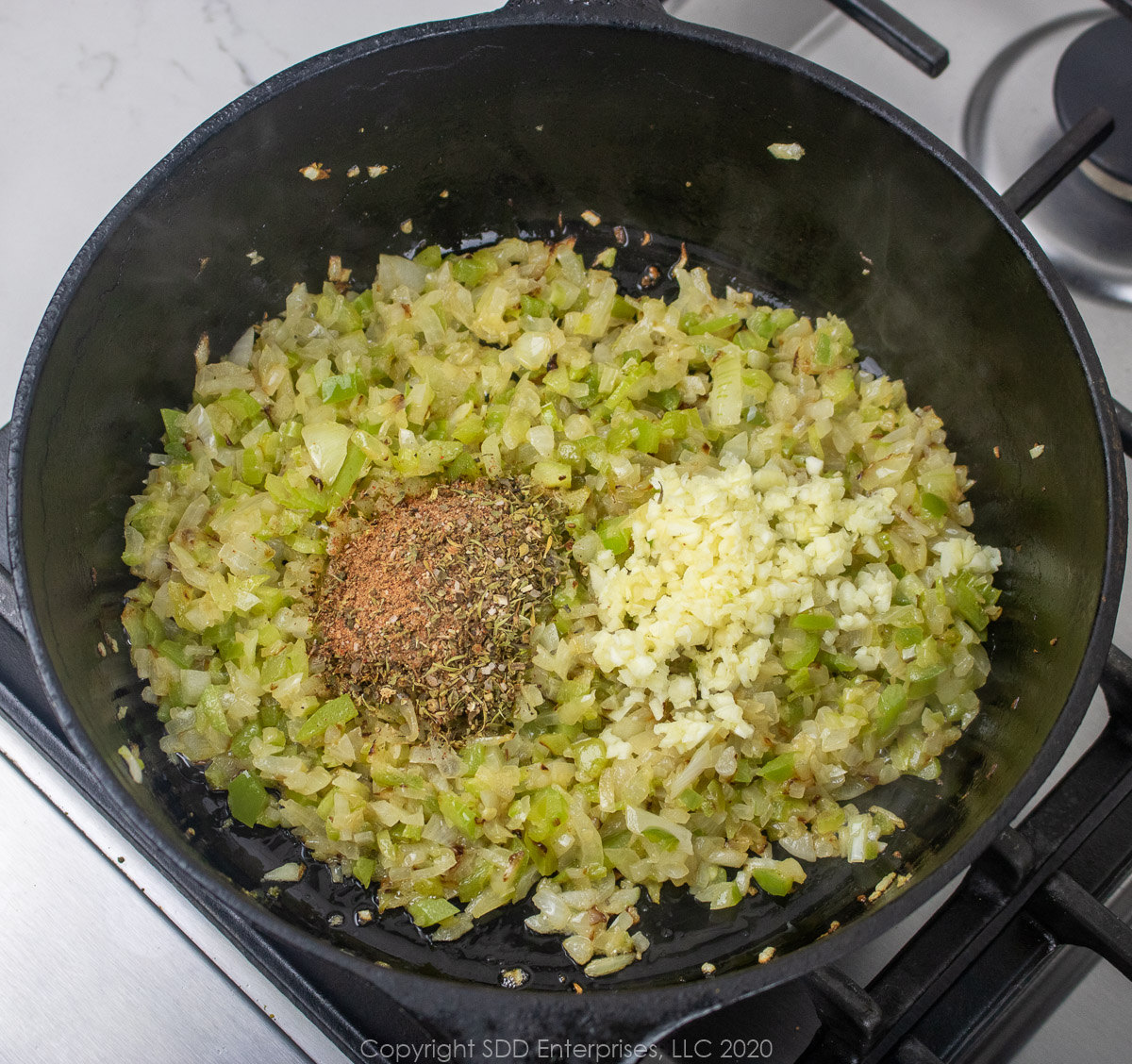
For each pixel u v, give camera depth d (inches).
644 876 14.3
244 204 15.1
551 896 14.3
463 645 14.6
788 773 14.4
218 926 13.7
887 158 14.8
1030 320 14.3
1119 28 16.6
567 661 14.7
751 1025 13.4
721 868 14.4
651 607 14.9
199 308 15.4
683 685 14.7
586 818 14.3
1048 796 13.7
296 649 14.7
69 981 13.7
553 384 16.0
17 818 13.9
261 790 14.4
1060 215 16.6
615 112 15.6
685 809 14.3
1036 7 17.3
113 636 14.5
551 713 14.9
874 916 11.7
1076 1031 13.4
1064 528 14.1
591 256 17.3
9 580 14.1
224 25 17.8
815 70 14.4
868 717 14.7
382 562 14.9
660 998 11.4
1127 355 16.1
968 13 17.3
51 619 13.1
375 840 14.4
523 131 15.9
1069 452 14.0
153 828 11.8
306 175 15.4
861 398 16.2
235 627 15.1
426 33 14.4
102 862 13.9
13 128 17.4
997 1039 13.3
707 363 16.4
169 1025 13.6
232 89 17.7
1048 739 12.3
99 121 17.5
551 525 15.3
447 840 14.4
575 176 16.6
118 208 13.8
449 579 14.8
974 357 15.4
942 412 16.1
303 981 13.4
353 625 14.7
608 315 16.4
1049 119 16.8
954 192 14.4
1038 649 14.1
